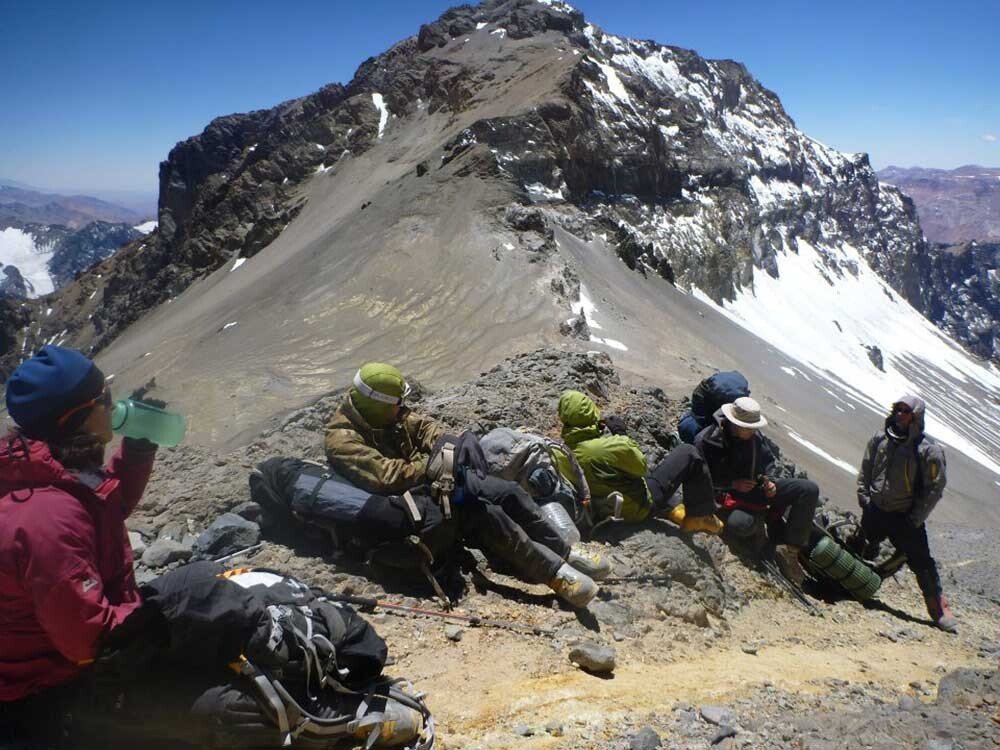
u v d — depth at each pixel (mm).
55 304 191000
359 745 3955
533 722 4488
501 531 5973
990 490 84812
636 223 112188
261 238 120500
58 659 3348
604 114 117500
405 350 54438
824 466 52812
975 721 4312
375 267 66438
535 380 10656
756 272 159500
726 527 8625
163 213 183125
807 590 9375
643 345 58406
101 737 3451
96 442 3398
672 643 6098
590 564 6395
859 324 169125
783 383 88750
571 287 62250
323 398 9586
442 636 5465
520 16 140500
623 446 7484
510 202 72812
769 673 5918
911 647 8000
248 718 3557
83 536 3213
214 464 7965
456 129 115875
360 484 6039
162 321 116188
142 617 3381
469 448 6086
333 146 136000
